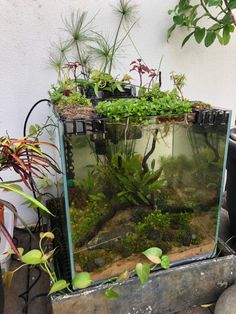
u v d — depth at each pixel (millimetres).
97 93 954
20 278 1020
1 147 702
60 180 833
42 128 1068
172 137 802
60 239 1011
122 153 767
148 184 879
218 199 889
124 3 1186
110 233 864
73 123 651
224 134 798
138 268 755
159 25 1272
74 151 690
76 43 1179
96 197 784
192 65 1387
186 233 950
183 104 744
